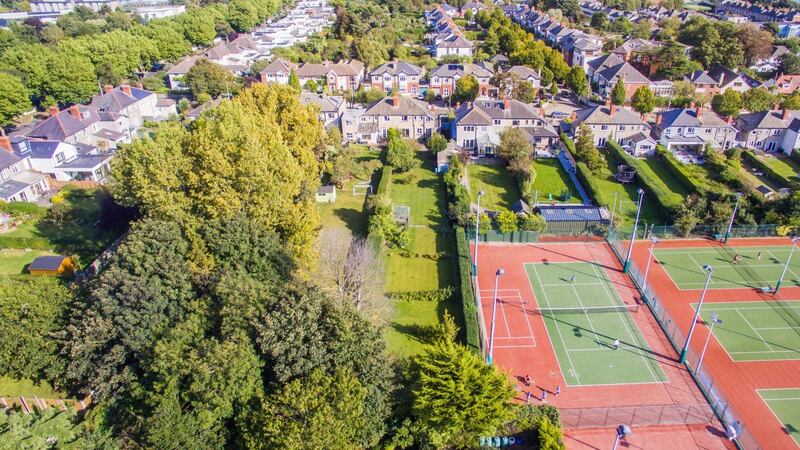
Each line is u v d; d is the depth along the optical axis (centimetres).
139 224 6606
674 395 6128
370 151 13075
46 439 4997
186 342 5278
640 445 5484
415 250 8919
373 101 15088
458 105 15675
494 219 9806
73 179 11562
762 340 6962
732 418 5672
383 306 7119
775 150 12862
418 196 10838
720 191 10512
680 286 8081
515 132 11906
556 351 6800
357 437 4916
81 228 9694
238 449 4816
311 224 7512
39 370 5916
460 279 7850
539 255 8962
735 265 8588
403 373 5359
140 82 18162
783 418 5834
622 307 7638
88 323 5484
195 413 4775
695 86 16862
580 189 11062
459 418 4800
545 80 17888
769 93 15325
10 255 8944
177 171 7412
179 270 5991
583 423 5731
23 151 11419
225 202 6931
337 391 4688
